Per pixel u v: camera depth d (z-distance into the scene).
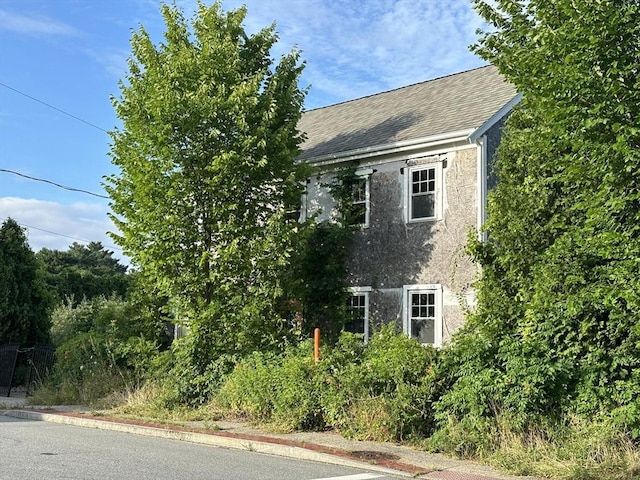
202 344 14.33
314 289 18.11
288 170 16.03
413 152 17.67
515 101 16.91
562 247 9.91
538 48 9.48
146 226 14.42
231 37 16.06
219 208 14.57
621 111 8.23
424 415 10.43
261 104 15.48
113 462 8.70
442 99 19.97
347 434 10.67
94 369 16.34
